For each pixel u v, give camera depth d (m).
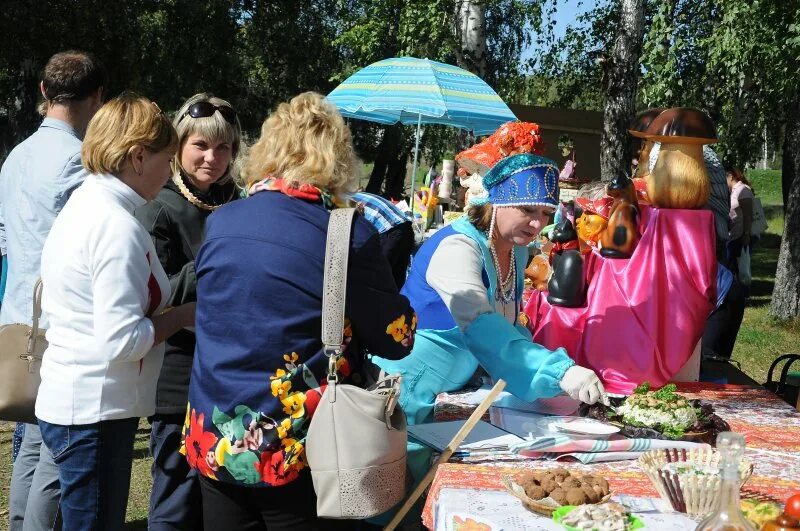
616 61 9.60
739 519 1.60
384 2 13.12
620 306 3.25
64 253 2.40
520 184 2.77
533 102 17.06
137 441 5.14
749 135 10.56
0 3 14.44
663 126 3.30
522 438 2.55
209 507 2.21
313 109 2.24
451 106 6.36
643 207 3.34
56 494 2.98
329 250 2.07
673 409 2.57
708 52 9.52
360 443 2.03
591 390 2.52
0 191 3.29
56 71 3.19
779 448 2.58
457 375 2.95
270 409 2.05
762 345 8.95
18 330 2.75
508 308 3.02
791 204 10.27
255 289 2.07
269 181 2.19
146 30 16.36
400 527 2.81
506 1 15.27
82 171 3.11
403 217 3.54
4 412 2.69
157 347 2.57
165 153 2.50
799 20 8.20
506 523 1.97
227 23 17.78
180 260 2.89
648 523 1.99
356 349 2.17
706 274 3.25
